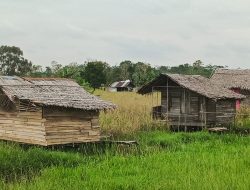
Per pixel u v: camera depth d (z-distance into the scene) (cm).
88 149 2575
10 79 2669
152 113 3734
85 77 8706
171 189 1572
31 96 2502
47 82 2766
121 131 3103
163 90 3738
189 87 3441
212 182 1609
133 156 2294
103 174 1852
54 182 1694
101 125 3123
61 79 2878
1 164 1953
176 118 3656
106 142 2681
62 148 2545
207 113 3566
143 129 3369
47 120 2467
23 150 2262
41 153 2175
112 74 11781
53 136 2483
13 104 2609
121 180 1725
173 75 3609
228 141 2919
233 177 1667
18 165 1978
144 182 1692
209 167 1930
